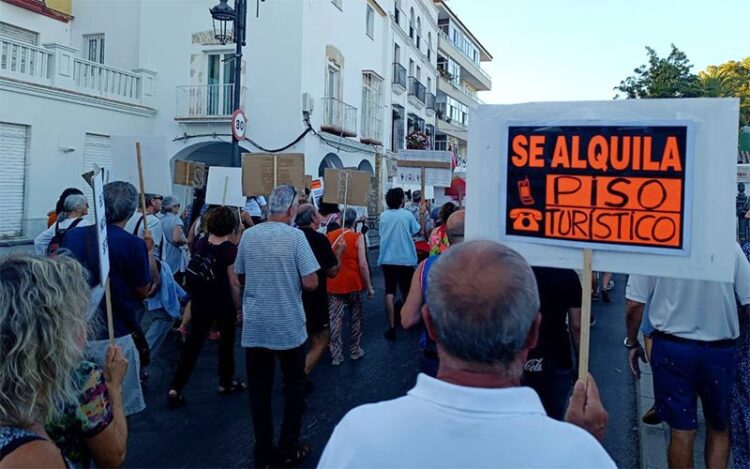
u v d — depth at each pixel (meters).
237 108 12.77
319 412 5.42
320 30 18.00
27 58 13.32
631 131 2.25
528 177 2.40
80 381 2.04
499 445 1.36
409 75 29.23
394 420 1.42
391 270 8.10
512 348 1.43
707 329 3.23
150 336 6.70
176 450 4.61
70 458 2.07
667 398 3.34
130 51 18.28
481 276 1.44
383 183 24.36
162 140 5.65
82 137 14.95
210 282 5.54
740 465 3.34
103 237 2.96
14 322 1.73
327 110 18.42
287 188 4.46
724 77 43.06
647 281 3.59
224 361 5.84
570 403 1.98
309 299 5.73
